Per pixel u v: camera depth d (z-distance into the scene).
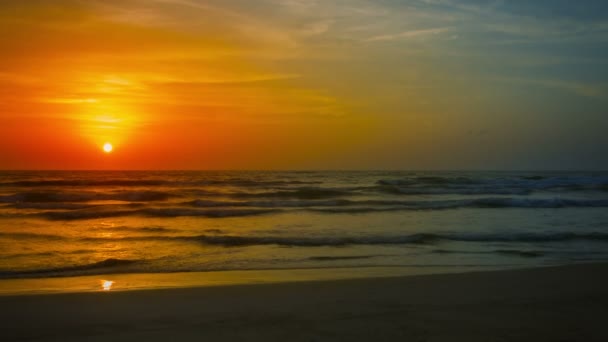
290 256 12.20
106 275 9.82
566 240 14.78
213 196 34.91
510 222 19.95
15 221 20.48
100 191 38.66
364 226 18.75
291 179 64.62
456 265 11.02
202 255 12.35
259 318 5.69
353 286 7.59
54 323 5.56
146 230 17.59
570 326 5.27
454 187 45.22
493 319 5.57
